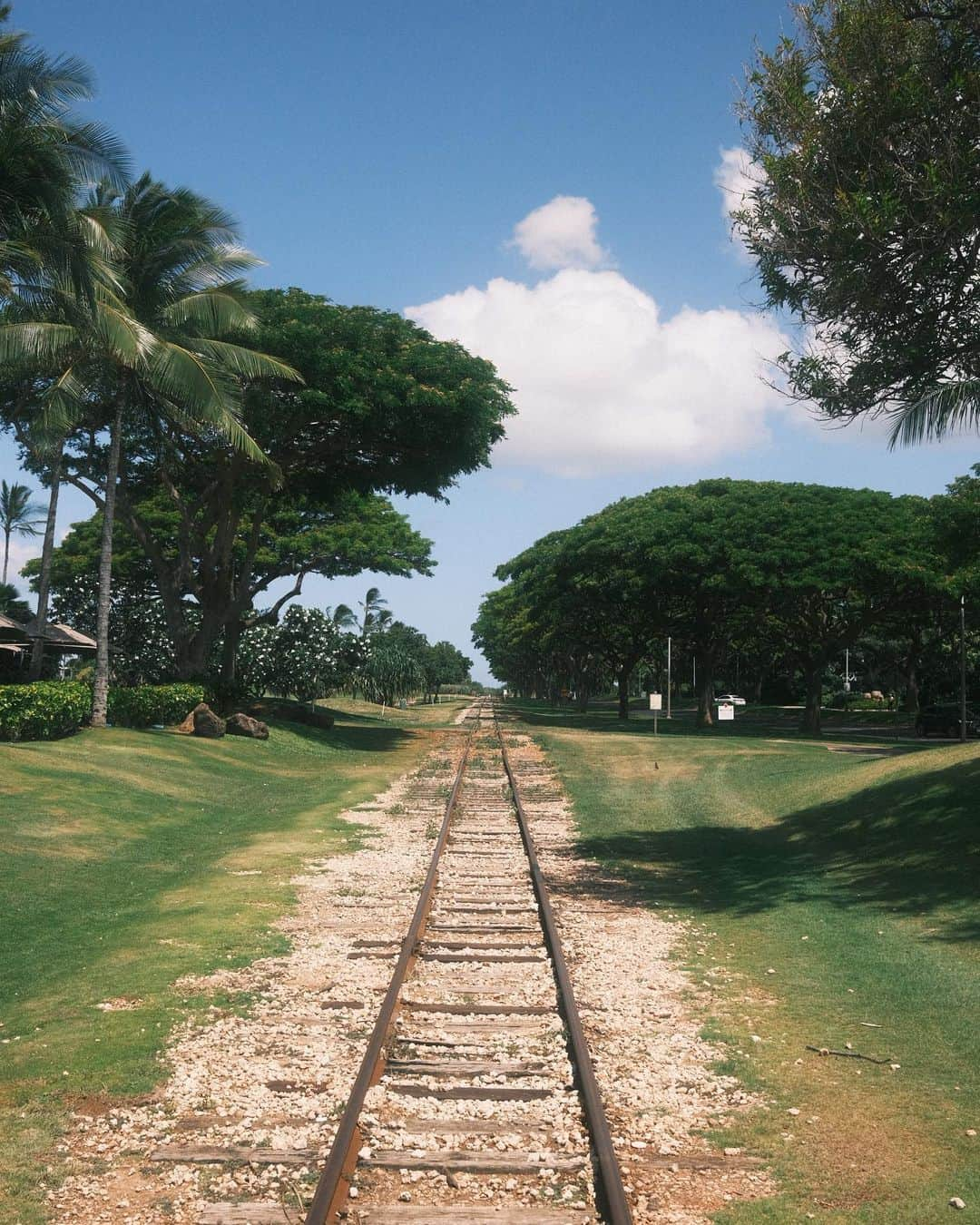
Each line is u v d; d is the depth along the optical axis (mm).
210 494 35562
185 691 31938
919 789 15906
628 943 9547
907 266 12234
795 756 27750
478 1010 7461
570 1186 4863
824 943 9516
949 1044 6816
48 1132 5441
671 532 48969
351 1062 6422
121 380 27016
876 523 46625
